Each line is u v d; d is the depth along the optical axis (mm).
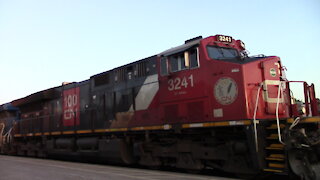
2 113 27266
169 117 11297
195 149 10508
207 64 10227
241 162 9227
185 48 10797
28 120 22094
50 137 19297
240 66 9383
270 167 8539
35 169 12797
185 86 10836
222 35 10867
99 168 12805
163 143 11805
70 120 17312
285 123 8422
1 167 13906
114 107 14047
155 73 12047
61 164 14992
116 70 14203
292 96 10086
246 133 8930
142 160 12672
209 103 10086
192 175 10086
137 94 12805
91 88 15852
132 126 12898
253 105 9305
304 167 7797
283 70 10477
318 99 9750
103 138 14789
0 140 26172
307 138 7789
